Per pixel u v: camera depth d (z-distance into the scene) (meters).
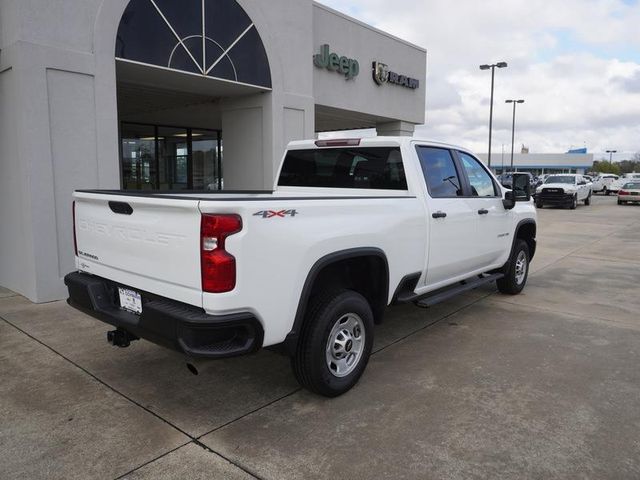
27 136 6.14
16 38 6.05
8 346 4.92
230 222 3.03
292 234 3.38
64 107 6.46
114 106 6.98
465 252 5.56
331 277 4.02
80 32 6.55
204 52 8.37
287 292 3.37
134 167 15.01
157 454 3.14
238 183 10.59
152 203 3.27
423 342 5.21
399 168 4.90
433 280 5.18
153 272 3.38
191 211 3.06
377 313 4.41
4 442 3.26
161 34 7.66
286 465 3.03
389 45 14.51
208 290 3.03
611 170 109.94
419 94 16.23
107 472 2.96
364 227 3.99
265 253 3.20
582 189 26.89
